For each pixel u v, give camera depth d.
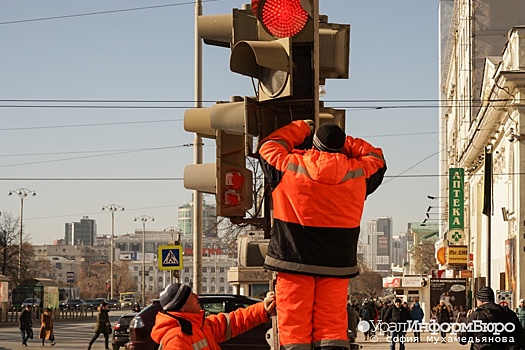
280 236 6.15
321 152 6.18
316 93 7.07
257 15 6.95
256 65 7.09
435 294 52.41
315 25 7.02
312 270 6.07
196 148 31.30
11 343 49.94
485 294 14.26
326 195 6.04
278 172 6.20
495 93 43.16
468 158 63.12
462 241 64.38
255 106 7.13
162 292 7.41
